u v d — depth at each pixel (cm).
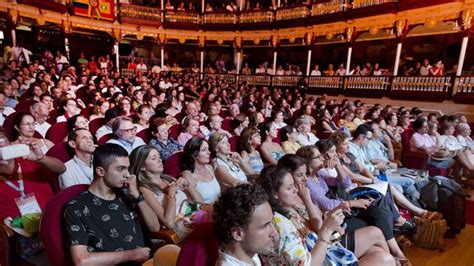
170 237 215
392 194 362
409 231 343
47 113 443
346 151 388
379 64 1553
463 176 528
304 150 308
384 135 570
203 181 307
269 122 469
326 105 1041
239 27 1912
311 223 239
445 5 1039
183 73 1947
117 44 1833
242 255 144
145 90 967
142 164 240
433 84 1087
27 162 244
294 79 1662
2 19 1473
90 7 1653
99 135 436
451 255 334
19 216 226
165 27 1955
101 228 192
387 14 1223
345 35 1427
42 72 922
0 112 461
